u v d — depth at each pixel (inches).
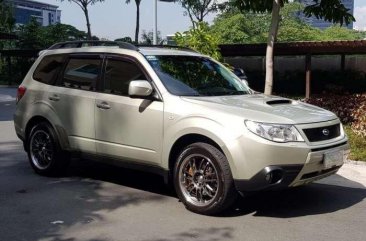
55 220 212.1
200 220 212.4
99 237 192.5
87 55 273.7
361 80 877.2
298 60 953.5
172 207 230.8
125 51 256.1
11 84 1347.2
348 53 788.6
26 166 319.0
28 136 299.4
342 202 242.5
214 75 263.7
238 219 214.2
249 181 204.1
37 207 229.9
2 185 269.3
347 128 446.6
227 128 208.1
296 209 229.8
